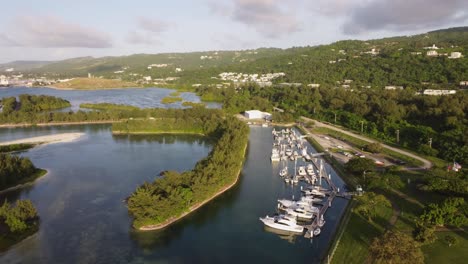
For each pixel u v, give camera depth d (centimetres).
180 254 13212
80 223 15538
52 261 12719
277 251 13462
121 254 13175
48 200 18075
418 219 14225
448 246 12556
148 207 14912
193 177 17650
